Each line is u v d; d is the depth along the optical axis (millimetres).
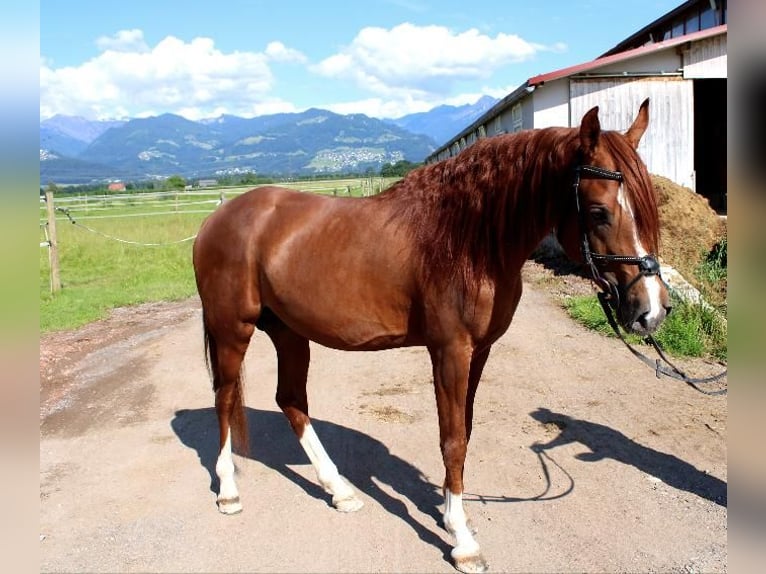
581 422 4602
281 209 3521
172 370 6320
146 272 12414
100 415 5102
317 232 3299
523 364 6035
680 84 11828
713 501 3447
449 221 2898
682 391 5180
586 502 3475
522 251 2865
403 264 3025
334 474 3627
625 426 4504
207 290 3717
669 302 2574
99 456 4289
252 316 3607
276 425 4824
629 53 11461
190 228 18031
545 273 10539
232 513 3467
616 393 5184
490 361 6160
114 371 6332
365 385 5660
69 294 10156
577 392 5238
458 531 2955
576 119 11859
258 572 2924
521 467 3924
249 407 5227
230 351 3684
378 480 3828
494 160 2873
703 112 15477
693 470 3816
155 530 3316
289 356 3787
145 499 3666
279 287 3387
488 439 4352
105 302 9664
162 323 8500
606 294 2738
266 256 3428
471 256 2832
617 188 2555
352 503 3482
